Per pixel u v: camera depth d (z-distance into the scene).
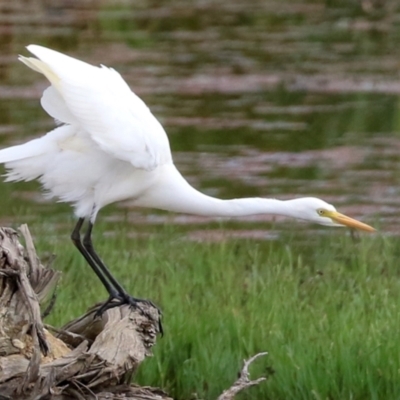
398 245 14.26
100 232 14.53
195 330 10.44
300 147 20.64
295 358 9.85
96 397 7.34
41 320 7.60
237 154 19.97
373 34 32.16
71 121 8.74
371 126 22.55
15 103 23.64
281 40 31.33
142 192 9.33
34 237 13.98
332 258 13.68
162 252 13.48
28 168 8.77
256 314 10.86
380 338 10.15
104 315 8.67
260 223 16.11
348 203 16.83
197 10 35.56
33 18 32.75
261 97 24.92
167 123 22.08
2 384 7.21
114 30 31.92
